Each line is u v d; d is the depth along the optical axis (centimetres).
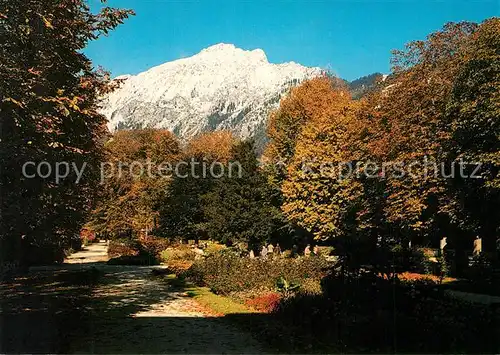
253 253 2842
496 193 1477
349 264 935
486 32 1444
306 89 3416
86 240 5366
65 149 929
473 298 1388
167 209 3656
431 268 1938
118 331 871
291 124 3319
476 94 1436
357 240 961
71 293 1353
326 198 2569
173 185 3594
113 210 3831
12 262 1546
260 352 727
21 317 897
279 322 939
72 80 975
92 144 1212
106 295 1415
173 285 1697
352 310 854
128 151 4516
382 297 845
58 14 875
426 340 707
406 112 1895
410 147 1842
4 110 751
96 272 2127
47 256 2600
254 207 2927
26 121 782
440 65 1895
